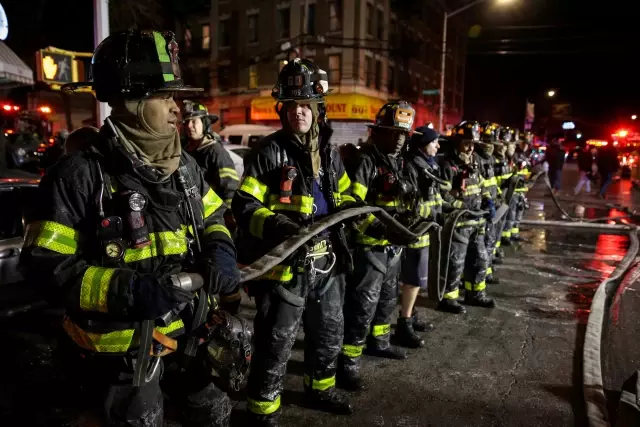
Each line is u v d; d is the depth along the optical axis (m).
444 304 5.21
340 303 2.97
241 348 1.85
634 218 12.53
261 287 2.70
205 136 4.42
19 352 3.79
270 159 2.63
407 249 4.12
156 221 1.66
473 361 3.96
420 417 3.09
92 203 1.58
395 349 4.02
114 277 1.48
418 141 4.19
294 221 2.63
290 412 3.11
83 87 1.74
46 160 11.48
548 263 7.54
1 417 2.88
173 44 1.70
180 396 1.96
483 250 5.30
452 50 39.06
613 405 3.30
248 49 28.58
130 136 1.64
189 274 1.61
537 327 4.75
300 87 2.56
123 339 1.62
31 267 1.50
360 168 3.53
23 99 22.64
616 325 4.88
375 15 26.14
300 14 25.97
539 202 16.23
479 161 5.84
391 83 29.31
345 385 3.44
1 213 3.92
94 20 7.23
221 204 1.99
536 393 3.44
